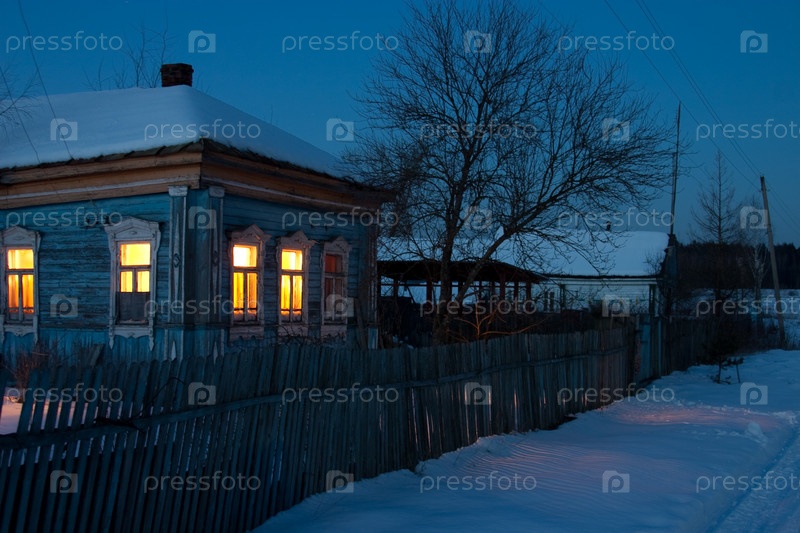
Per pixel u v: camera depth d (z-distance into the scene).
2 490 4.32
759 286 46.84
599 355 15.12
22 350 12.70
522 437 11.05
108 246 13.11
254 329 13.52
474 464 9.19
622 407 15.39
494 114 14.27
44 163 13.09
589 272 35.78
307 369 7.10
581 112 14.20
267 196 13.89
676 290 35.78
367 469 7.93
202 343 12.19
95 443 4.91
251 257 13.70
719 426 12.91
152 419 5.30
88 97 16.47
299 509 6.86
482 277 19.44
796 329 47.44
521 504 7.38
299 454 7.01
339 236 16.11
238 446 6.21
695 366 24.31
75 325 13.48
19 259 14.45
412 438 8.68
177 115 13.61
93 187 13.18
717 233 34.00
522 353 11.70
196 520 5.79
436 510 6.96
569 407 13.41
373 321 16.69
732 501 8.77
